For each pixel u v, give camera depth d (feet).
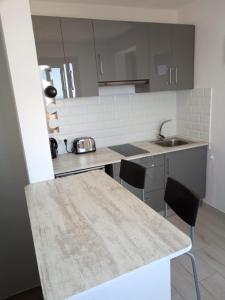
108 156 8.52
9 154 6.66
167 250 3.26
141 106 10.31
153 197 9.15
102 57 7.98
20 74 5.59
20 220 7.13
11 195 6.91
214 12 8.23
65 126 9.11
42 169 6.28
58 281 2.83
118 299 3.30
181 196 4.80
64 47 7.42
